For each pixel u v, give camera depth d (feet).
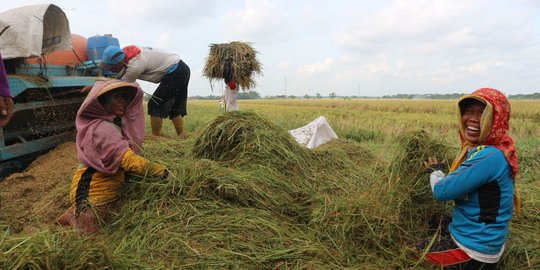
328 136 22.52
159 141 17.37
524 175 17.95
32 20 15.48
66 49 17.84
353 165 16.14
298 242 9.71
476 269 8.57
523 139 34.65
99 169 10.66
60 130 19.85
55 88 17.90
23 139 17.60
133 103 11.93
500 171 8.23
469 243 8.56
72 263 7.13
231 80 23.80
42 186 14.11
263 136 13.93
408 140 11.21
